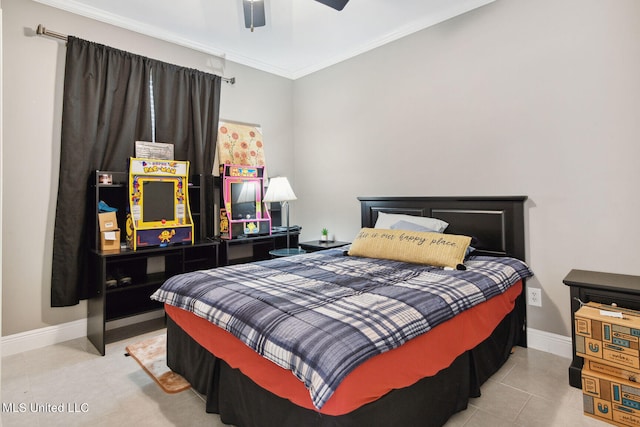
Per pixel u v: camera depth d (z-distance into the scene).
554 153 2.37
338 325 1.30
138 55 2.98
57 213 2.62
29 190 2.55
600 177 2.20
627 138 2.10
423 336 1.46
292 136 4.29
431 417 1.53
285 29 3.15
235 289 1.77
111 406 1.84
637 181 2.07
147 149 3.01
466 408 1.76
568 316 2.34
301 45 3.48
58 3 2.63
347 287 1.80
